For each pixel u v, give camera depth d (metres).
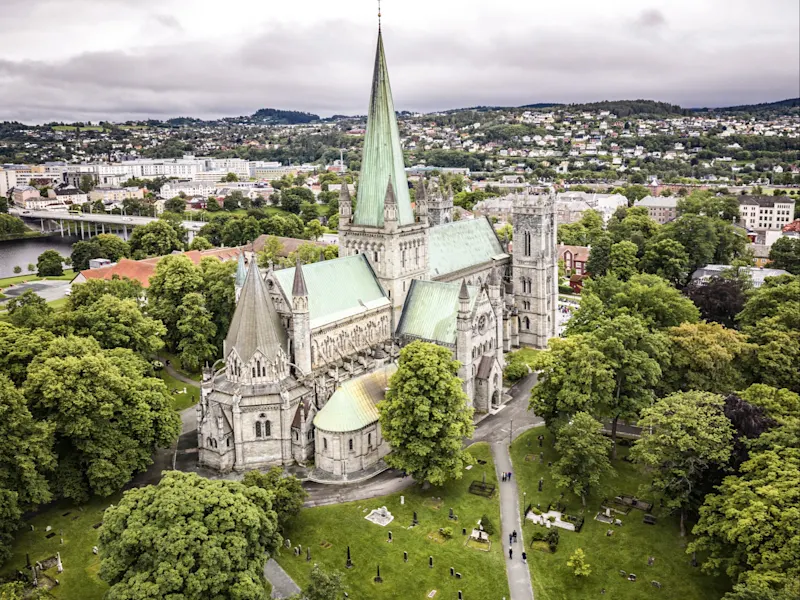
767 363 119.81
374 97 129.62
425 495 104.62
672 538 93.69
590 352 110.88
